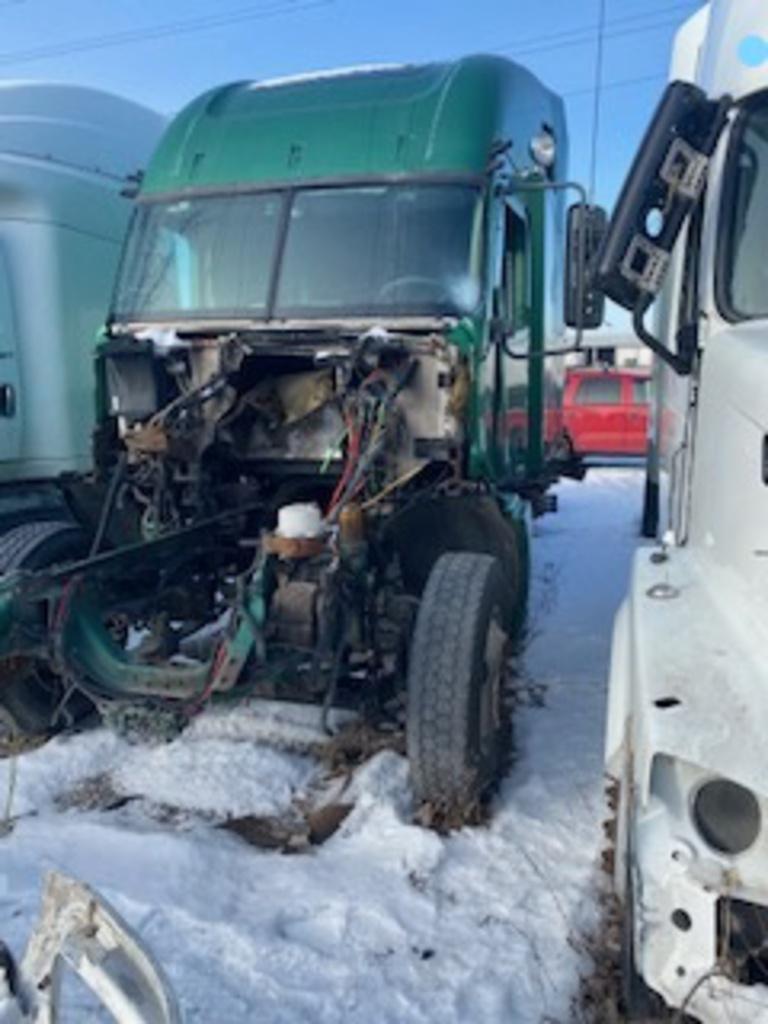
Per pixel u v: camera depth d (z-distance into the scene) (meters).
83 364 7.68
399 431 4.75
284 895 3.49
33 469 7.46
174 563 4.82
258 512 5.33
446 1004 2.92
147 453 4.85
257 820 4.11
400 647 4.38
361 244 5.11
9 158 7.26
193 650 4.97
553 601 7.71
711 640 2.57
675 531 3.52
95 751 4.70
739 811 2.21
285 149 5.41
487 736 4.12
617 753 2.80
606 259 3.22
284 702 5.17
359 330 4.86
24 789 4.31
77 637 4.11
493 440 5.20
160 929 3.26
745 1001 2.17
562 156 6.71
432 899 3.44
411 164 5.16
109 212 7.96
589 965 3.08
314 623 3.99
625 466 17.00
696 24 4.84
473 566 4.17
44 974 1.96
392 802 4.09
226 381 4.88
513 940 3.21
